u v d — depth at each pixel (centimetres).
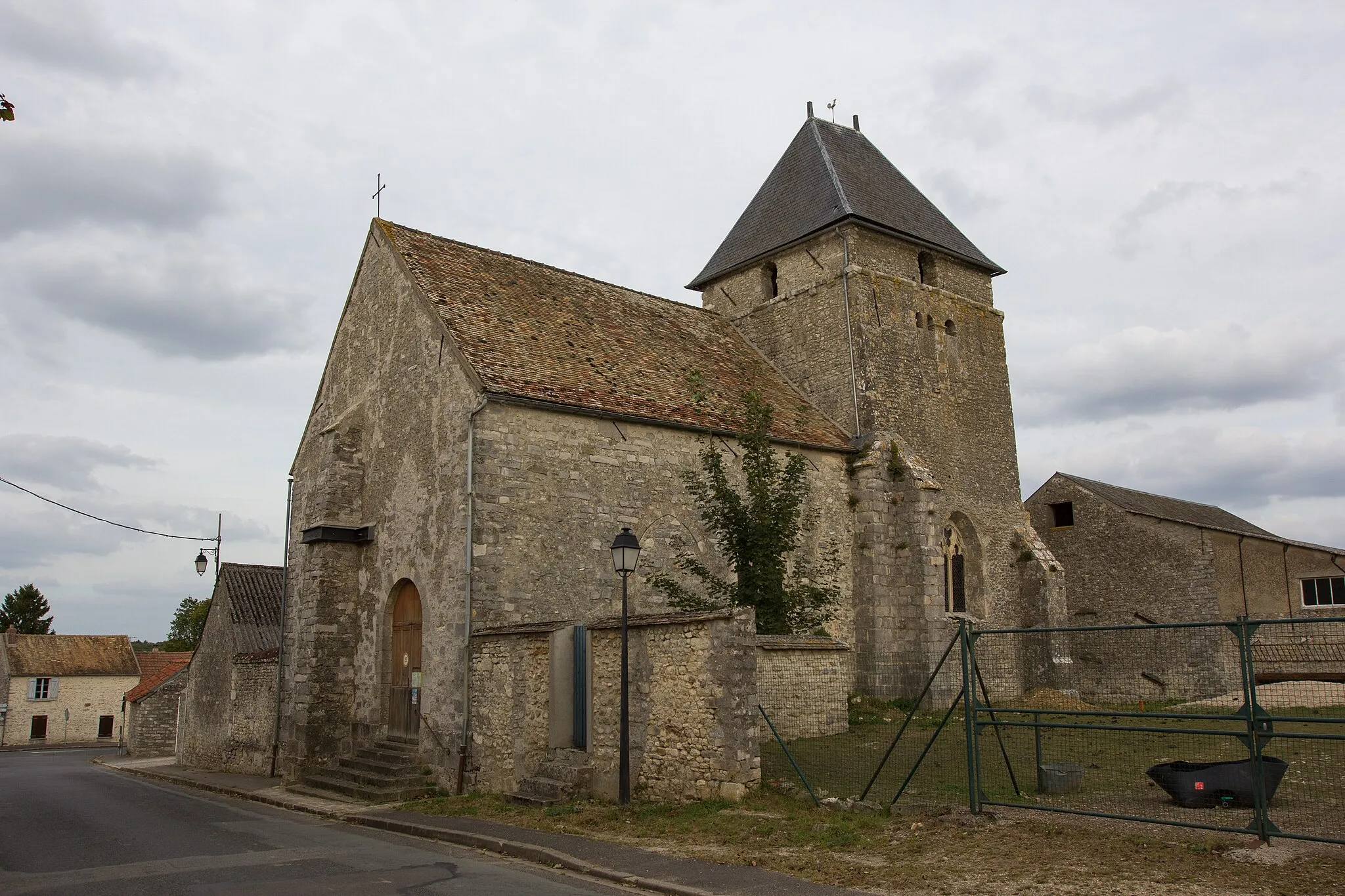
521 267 2220
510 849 1054
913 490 2169
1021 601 2506
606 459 1755
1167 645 2725
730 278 2769
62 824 1340
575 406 1698
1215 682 2616
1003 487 2592
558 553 1652
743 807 1145
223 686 2692
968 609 2427
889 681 2092
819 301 2469
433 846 1120
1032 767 1355
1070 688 2402
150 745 3909
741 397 2150
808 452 2147
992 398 2647
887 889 815
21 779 2420
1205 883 766
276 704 2267
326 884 875
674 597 1712
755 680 1228
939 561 2152
